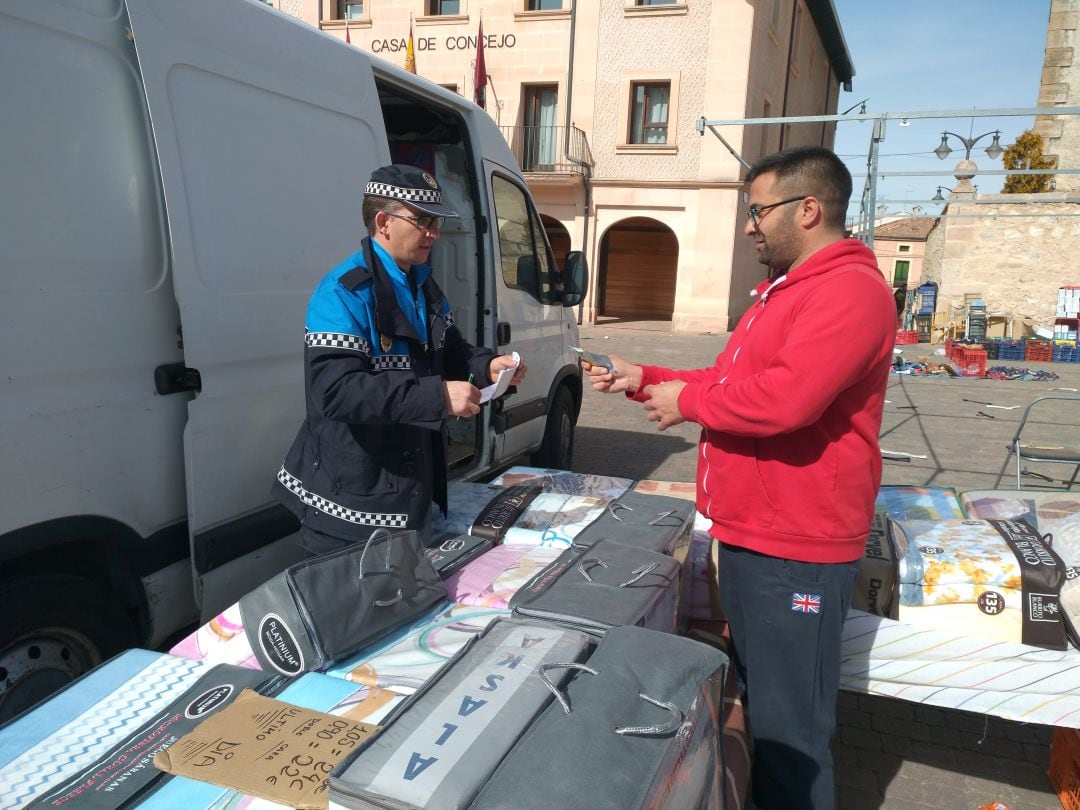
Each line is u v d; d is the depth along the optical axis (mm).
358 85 3262
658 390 2158
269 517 2787
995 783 2738
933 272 23328
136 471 2342
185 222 2379
